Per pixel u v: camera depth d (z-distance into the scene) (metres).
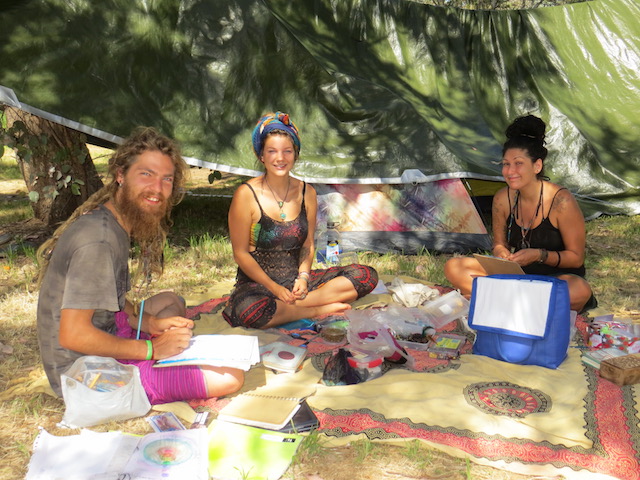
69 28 5.44
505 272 4.01
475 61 8.36
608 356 3.63
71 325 2.72
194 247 6.20
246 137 6.06
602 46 8.85
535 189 4.26
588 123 8.45
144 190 2.75
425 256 6.06
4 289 4.96
